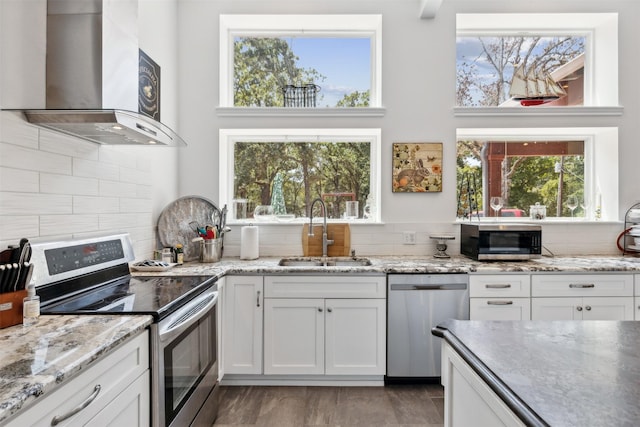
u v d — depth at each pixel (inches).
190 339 62.4
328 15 113.7
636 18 113.7
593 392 28.0
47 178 58.5
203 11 113.6
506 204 124.3
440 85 113.7
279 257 111.3
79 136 65.1
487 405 33.5
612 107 112.3
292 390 90.4
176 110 112.0
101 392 39.0
